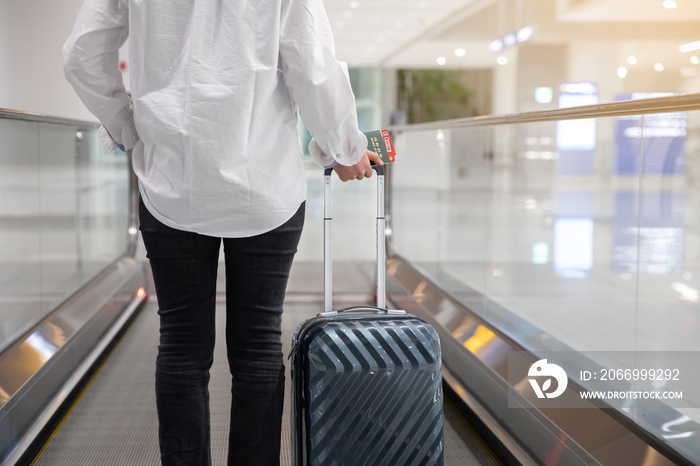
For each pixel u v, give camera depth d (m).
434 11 17.50
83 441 2.49
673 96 1.71
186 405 1.55
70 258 3.71
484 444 2.54
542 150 3.60
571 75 17.73
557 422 2.06
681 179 1.84
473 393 2.88
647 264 2.07
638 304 2.11
